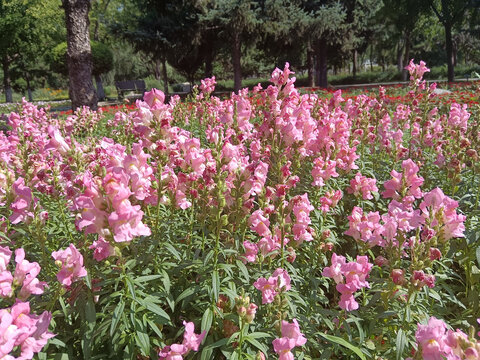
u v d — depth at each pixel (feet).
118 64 200.03
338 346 8.83
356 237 10.18
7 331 5.88
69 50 42.65
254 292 9.53
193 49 84.84
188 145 10.28
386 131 19.42
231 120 13.85
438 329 6.66
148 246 9.55
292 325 7.47
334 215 14.93
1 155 12.22
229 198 10.18
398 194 11.23
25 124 17.04
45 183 10.99
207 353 8.00
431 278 8.11
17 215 9.20
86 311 8.11
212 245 10.64
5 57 132.36
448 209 9.02
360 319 9.11
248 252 9.80
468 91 48.42
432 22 126.72
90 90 43.62
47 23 120.47
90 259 9.43
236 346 8.30
